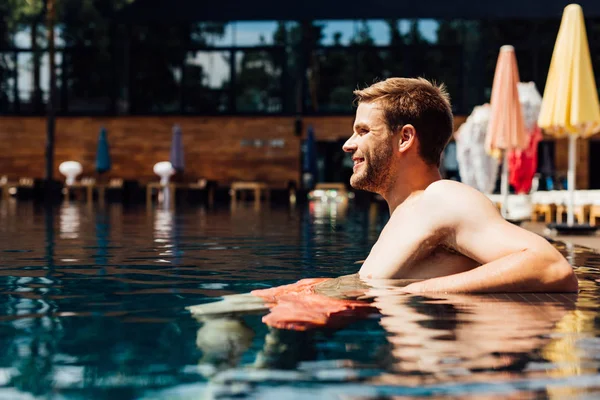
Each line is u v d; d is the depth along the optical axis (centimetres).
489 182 1166
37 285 306
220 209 1425
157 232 704
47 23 2227
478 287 254
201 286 303
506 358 165
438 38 2270
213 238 622
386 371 154
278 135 2344
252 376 150
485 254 262
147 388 142
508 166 1109
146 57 2358
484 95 2253
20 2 2289
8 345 182
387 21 2284
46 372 154
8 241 579
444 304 234
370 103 281
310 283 280
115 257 444
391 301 239
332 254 467
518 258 255
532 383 145
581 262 428
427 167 282
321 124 2323
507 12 2233
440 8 2259
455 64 2267
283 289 267
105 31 2309
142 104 2372
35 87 2367
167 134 2366
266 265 395
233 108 2355
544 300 243
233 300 244
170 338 187
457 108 2261
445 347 175
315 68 2325
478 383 145
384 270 282
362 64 2306
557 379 148
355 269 375
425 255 274
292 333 191
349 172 2395
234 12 2325
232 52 2345
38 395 138
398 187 284
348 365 158
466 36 2255
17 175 2386
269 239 609
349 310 223
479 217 263
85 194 2133
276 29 2330
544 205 1120
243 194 2173
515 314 218
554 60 795
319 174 2402
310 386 143
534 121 1088
